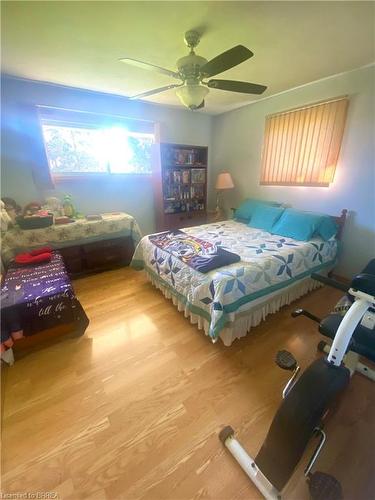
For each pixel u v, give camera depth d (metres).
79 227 2.80
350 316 0.88
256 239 2.53
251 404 1.35
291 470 0.85
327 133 2.58
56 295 1.71
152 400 1.38
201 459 1.10
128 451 1.13
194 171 4.06
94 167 3.23
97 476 1.04
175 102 3.35
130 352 1.75
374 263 1.94
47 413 1.31
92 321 2.11
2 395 1.40
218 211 4.16
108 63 2.06
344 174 2.55
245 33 1.61
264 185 3.48
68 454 1.12
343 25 1.53
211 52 1.85
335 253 2.61
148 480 1.03
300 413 0.81
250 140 3.57
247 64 2.13
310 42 1.75
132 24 1.50
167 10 1.37
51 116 2.71
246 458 1.06
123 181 3.49
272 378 1.51
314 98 2.65
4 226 2.32
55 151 2.92
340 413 1.28
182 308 2.16
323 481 0.93
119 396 1.41
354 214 2.55
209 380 1.50
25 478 1.03
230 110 3.77
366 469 1.05
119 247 3.19
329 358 0.92
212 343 1.83
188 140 3.98
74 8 1.34
